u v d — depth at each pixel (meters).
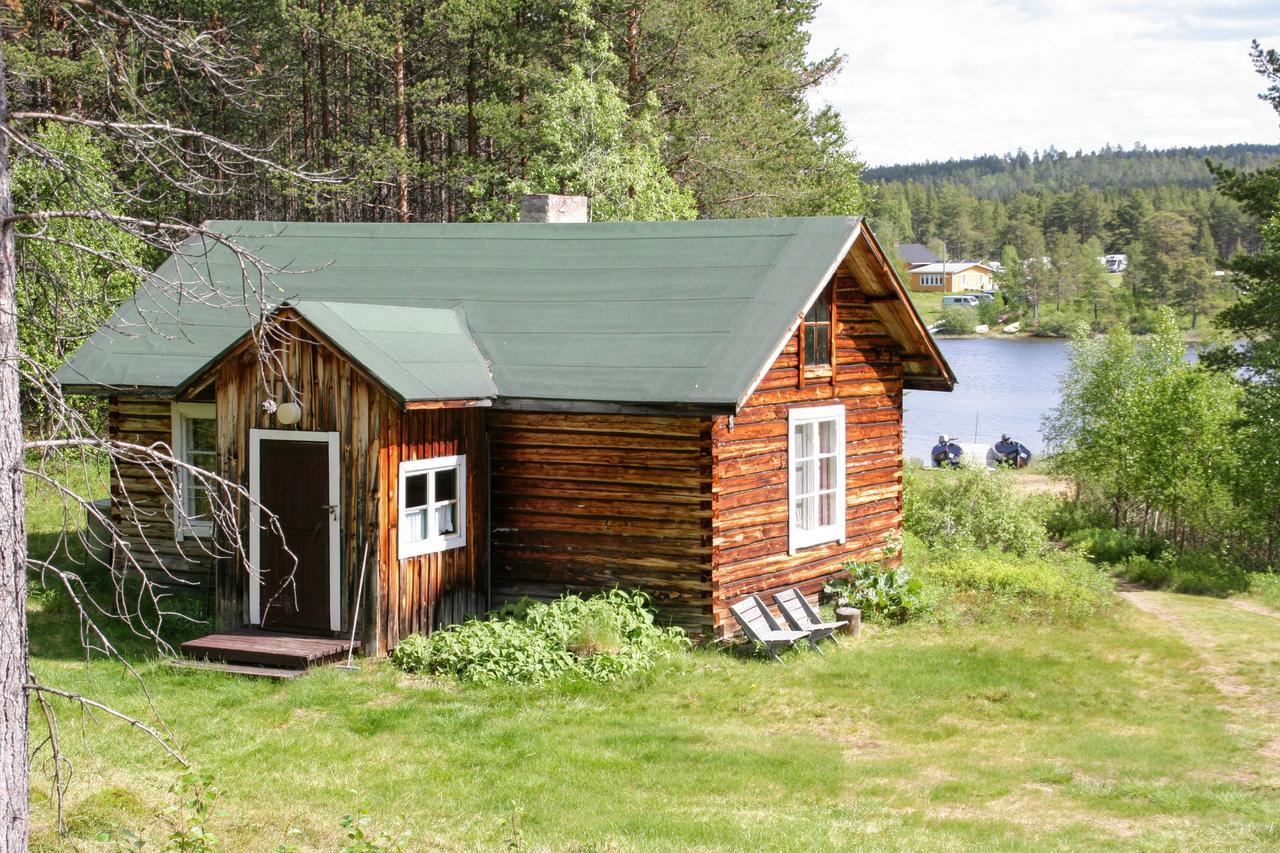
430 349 14.66
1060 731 11.84
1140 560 26.88
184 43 7.55
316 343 13.63
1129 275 135.25
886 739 11.51
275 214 38.56
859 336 17.72
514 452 15.38
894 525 18.56
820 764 10.63
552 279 16.72
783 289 15.06
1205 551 29.52
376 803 9.48
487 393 14.55
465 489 14.90
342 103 37.72
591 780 10.12
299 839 8.57
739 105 38.72
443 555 14.55
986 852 8.38
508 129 34.41
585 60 34.84
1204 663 14.77
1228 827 9.11
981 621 16.52
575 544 15.12
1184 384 31.67
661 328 15.11
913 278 171.88
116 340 17.06
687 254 16.44
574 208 20.62
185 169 7.79
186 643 13.57
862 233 16.23
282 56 34.28
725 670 13.52
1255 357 29.81
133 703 12.05
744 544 15.09
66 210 7.09
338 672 13.03
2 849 6.59
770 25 42.84
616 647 13.54
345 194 32.97
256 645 13.43
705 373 14.04
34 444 6.76
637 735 11.34
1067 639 15.73
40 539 19.84
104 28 7.41
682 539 14.59
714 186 39.88
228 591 14.27
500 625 13.97
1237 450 30.12
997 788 10.07
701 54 37.09
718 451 14.56
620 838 8.64
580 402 14.27
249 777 10.01
